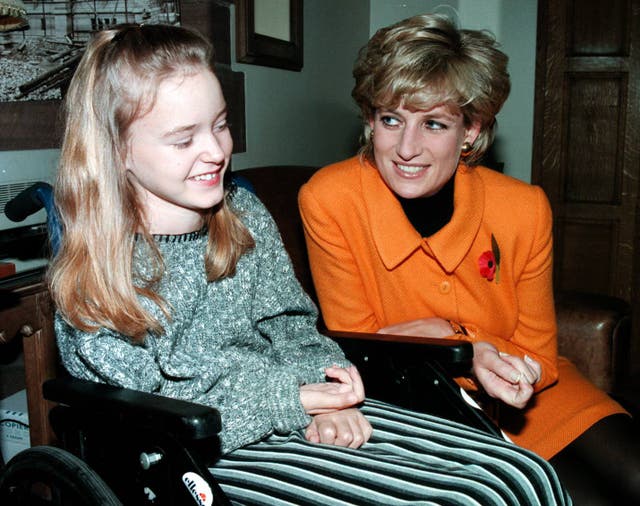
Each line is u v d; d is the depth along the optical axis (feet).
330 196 4.42
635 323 9.84
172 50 2.93
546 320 4.43
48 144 4.91
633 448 3.94
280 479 3.03
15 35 4.68
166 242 3.25
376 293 4.48
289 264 3.87
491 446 3.28
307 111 8.18
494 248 4.33
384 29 4.10
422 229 4.42
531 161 9.90
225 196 3.47
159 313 3.11
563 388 4.45
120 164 3.01
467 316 4.33
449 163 4.13
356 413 3.49
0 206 4.52
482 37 4.08
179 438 2.61
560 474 3.90
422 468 3.06
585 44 9.36
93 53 2.99
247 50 6.52
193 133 2.97
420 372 3.77
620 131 9.42
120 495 2.92
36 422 4.24
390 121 4.09
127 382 2.90
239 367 3.38
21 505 3.01
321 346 3.86
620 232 9.64
